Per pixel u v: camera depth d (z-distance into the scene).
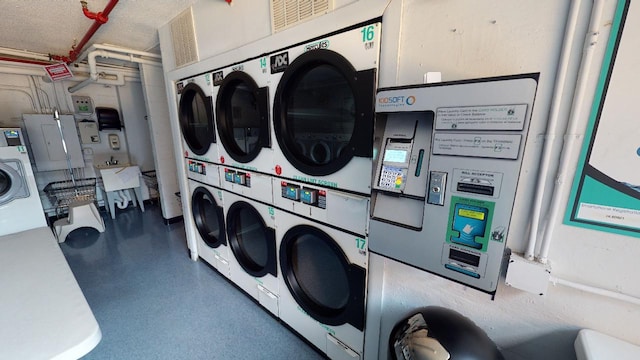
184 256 3.03
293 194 1.54
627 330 0.78
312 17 1.25
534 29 0.76
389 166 0.96
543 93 0.79
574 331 0.86
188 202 2.76
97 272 2.69
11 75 3.61
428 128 0.89
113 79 4.16
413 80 1.01
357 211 1.25
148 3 2.01
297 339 1.82
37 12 2.18
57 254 1.65
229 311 2.10
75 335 1.00
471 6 0.85
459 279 0.83
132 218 4.32
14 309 1.14
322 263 1.85
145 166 5.03
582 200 0.78
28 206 2.60
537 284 0.86
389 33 1.01
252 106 1.82
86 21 2.42
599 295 0.80
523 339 0.95
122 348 1.75
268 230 1.79
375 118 0.94
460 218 0.80
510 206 0.70
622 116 0.69
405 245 0.93
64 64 2.91
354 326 1.40
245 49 1.63
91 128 4.34
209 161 2.27
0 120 3.60
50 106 3.96
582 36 0.71
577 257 0.82
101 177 4.15
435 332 0.83
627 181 0.71
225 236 2.31
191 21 2.06
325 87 1.49
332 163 1.30
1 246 1.76
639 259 0.73
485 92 0.69
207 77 2.01
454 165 0.78
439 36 0.92
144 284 2.47
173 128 2.63
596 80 0.71
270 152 1.65
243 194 1.96
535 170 0.84
